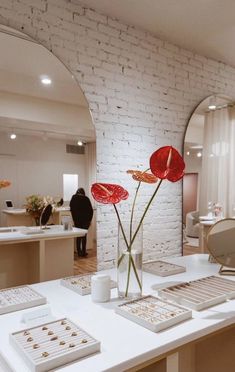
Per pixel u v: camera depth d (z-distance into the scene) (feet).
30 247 7.50
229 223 6.35
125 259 4.93
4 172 7.03
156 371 3.74
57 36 7.89
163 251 10.32
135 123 9.48
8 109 7.20
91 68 8.52
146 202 9.80
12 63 7.29
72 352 3.15
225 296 4.83
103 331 3.81
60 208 7.79
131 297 4.89
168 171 4.56
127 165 9.29
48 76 7.77
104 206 8.71
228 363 5.91
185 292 4.99
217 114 11.85
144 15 8.74
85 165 8.35
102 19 8.70
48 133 7.71
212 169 11.69
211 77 11.68
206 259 7.67
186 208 10.92
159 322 3.85
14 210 7.10
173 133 10.52
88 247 8.32
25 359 3.10
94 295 4.80
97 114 8.64
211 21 9.00
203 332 3.88
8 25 7.14
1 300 4.60
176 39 10.16
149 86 9.83
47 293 5.20
